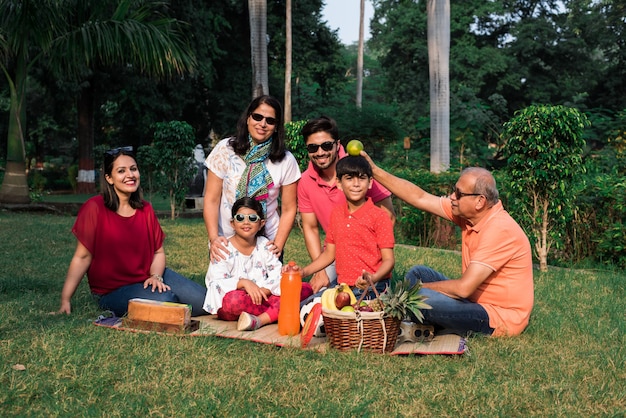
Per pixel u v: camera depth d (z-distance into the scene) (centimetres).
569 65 3400
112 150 506
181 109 2811
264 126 510
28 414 308
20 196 1628
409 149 1781
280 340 442
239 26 2948
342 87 3391
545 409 329
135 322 461
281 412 318
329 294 432
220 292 510
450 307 450
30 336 427
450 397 339
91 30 1444
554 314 537
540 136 775
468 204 458
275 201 543
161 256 535
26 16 1402
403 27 3341
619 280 720
